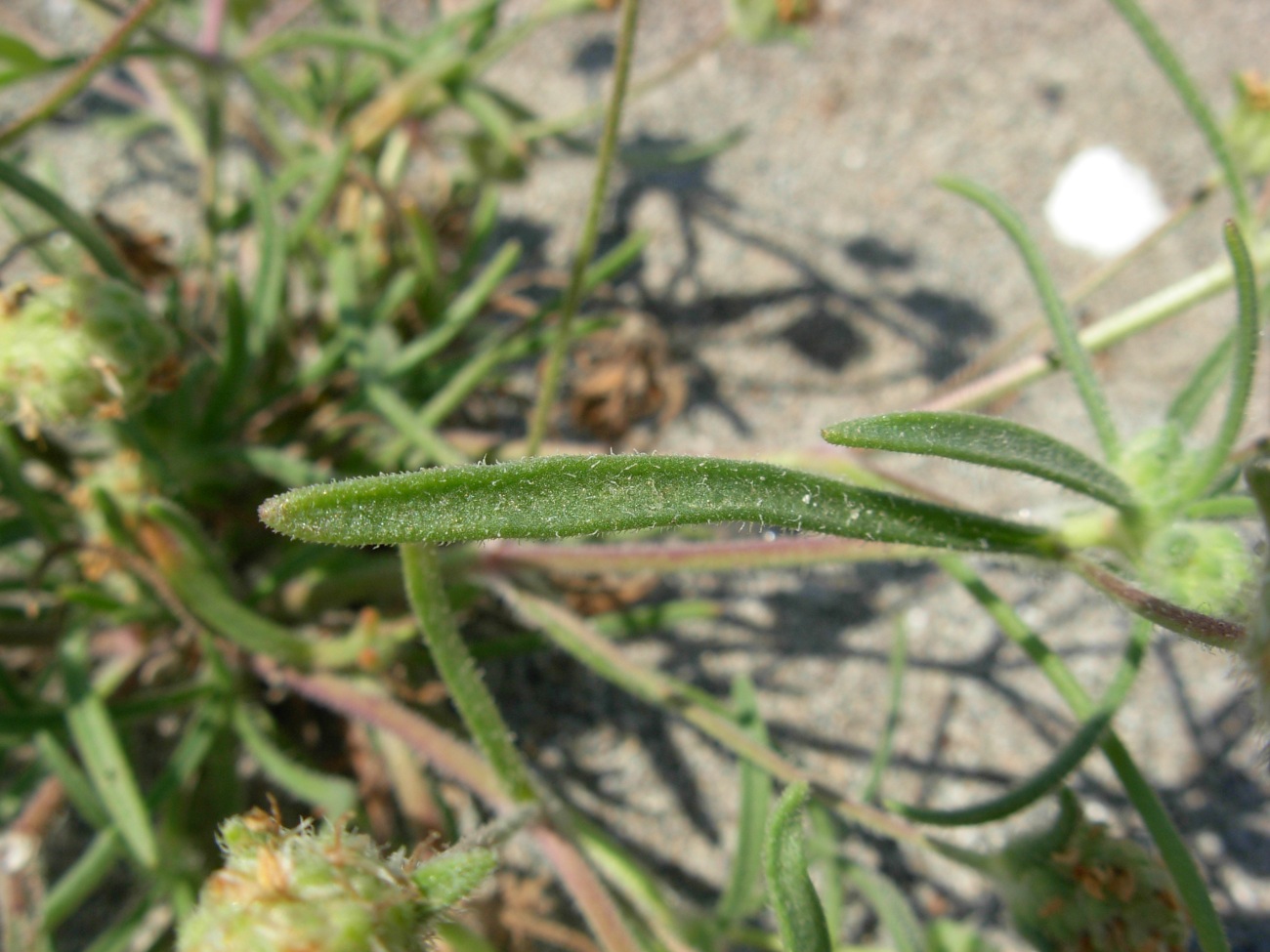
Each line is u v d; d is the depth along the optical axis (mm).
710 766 117
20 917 89
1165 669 125
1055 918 78
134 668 106
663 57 168
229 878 63
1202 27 175
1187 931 78
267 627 90
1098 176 157
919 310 146
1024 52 171
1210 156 160
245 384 108
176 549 86
